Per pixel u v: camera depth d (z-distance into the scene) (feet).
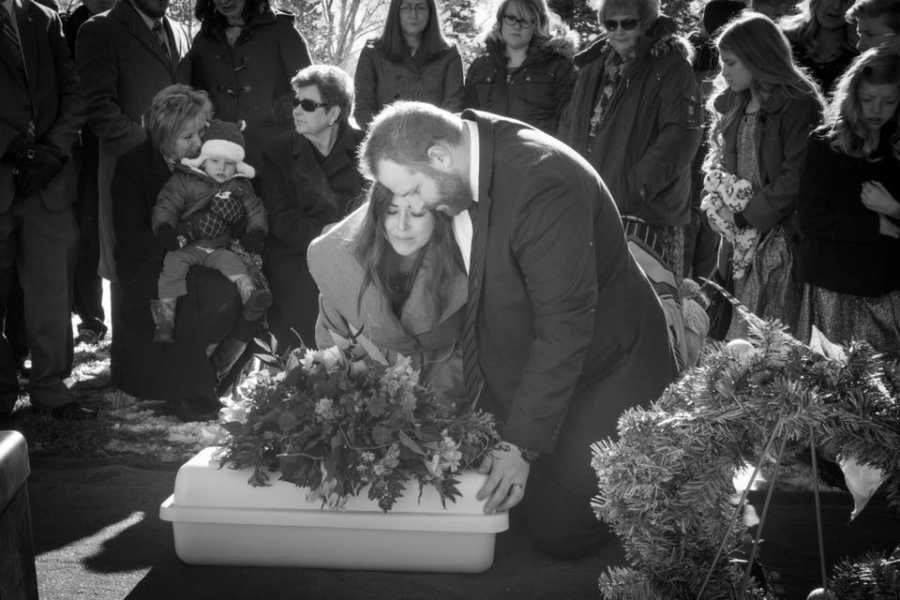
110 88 19.19
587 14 32.42
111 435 15.74
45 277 16.69
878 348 13.89
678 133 16.92
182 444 15.37
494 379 10.81
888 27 15.57
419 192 9.92
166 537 11.57
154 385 16.51
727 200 15.75
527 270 10.02
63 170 16.87
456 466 10.16
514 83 19.80
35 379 16.78
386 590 10.17
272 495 10.37
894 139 13.99
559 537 11.03
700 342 12.52
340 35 44.60
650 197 16.93
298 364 10.84
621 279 10.93
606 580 8.21
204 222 16.49
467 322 10.46
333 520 10.25
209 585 10.28
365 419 10.28
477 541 10.38
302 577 10.40
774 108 15.61
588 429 10.96
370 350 11.21
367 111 20.52
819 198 14.26
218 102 19.21
